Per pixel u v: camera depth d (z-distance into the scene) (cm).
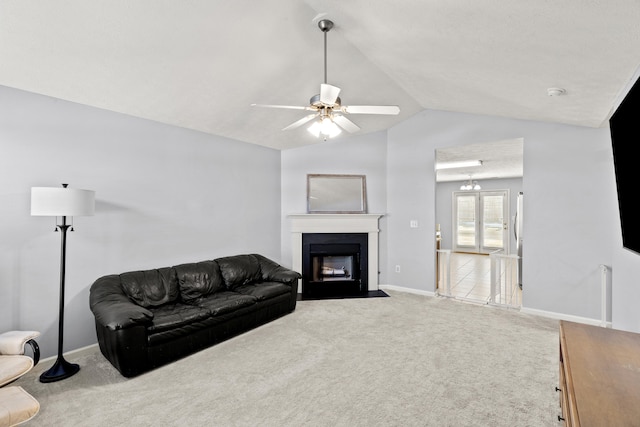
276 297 395
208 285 379
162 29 239
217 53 279
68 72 266
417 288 520
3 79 259
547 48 204
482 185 982
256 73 320
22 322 275
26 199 277
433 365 275
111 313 260
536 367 271
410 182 527
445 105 445
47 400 228
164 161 383
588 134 373
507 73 266
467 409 215
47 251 288
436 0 185
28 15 208
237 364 280
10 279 269
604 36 172
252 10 238
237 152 473
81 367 277
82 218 311
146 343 267
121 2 211
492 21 191
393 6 207
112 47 248
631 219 189
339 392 236
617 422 93
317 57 313
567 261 386
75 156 307
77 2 205
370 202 548
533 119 403
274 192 534
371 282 537
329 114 266
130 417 208
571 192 383
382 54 303
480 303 462
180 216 400
